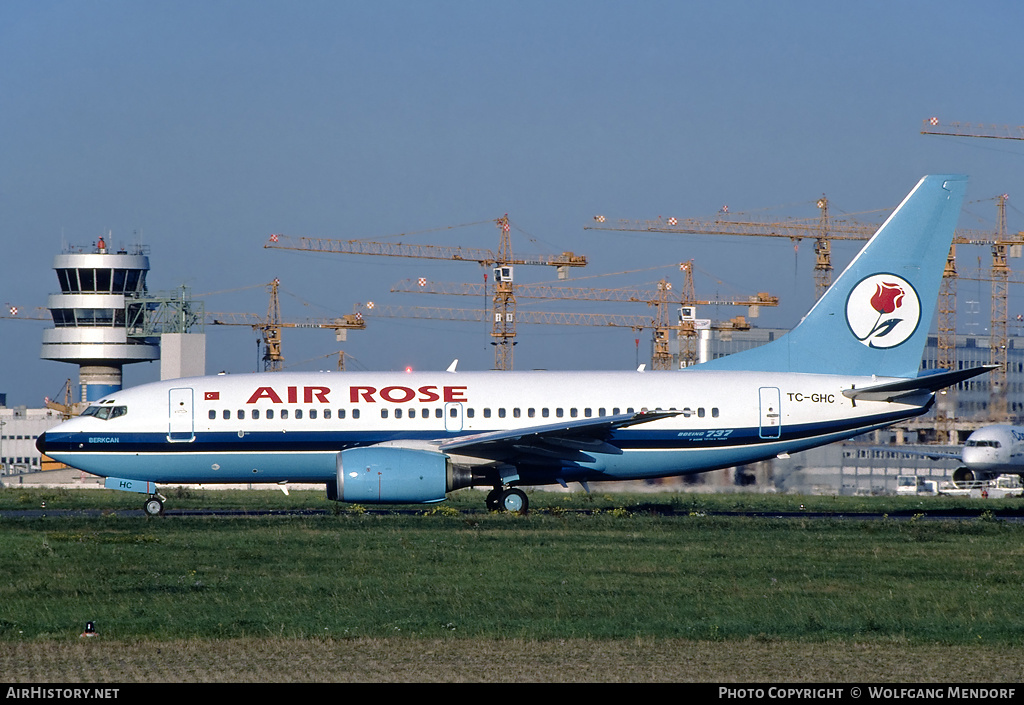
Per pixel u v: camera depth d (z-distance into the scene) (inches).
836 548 4571.9
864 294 6333.7
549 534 4970.5
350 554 4306.1
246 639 2746.1
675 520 5570.9
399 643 2716.5
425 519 5570.9
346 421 6072.8
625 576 3801.7
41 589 3526.1
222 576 3791.8
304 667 2487.7
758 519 5654.5
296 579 3718.0
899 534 5059.1
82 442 5999.0
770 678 2416.3
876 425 6259.8
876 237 6333.7
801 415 6190.9
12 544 4621.1
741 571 3937.0
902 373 6333.7
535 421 6102.4
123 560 4153.5
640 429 6102.4
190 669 2472.9
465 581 3678.6
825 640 2778.1
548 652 2632.9
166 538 4820.4
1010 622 3058.6
